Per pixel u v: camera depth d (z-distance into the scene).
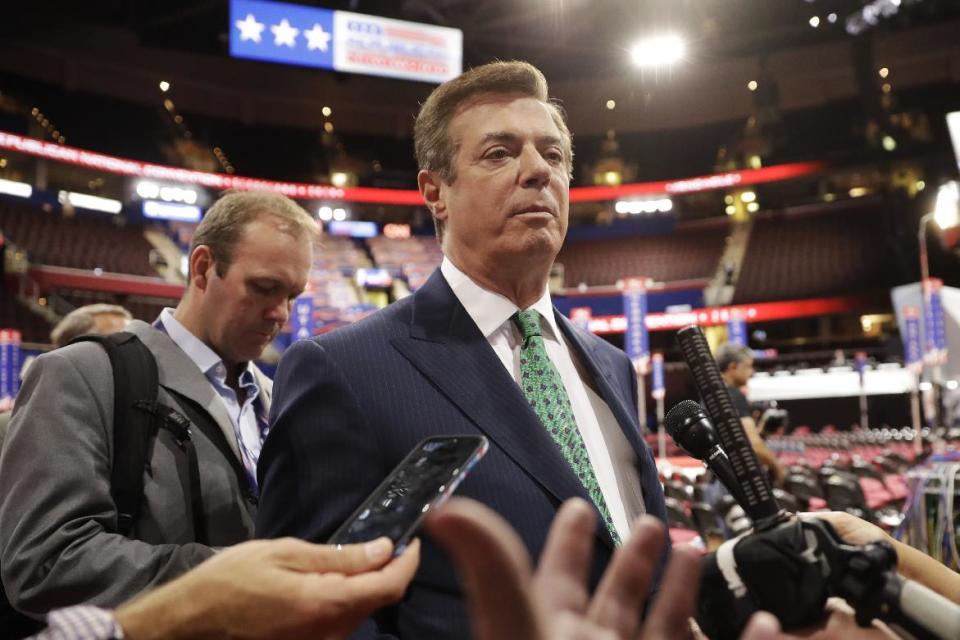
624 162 27.91
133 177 24.33
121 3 21.69
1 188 21.56
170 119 25.45
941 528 1.82
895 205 23.44
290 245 1.64
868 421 18.12
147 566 1.26
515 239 1.12
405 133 26.34
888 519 4.05
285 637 0.60
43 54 21.52
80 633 0.62
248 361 1.74
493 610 0.32
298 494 0.98
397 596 0.59
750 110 24.84
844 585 0.59
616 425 1.21
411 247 26.83
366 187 27.20
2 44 20.69
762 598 0.61
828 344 22.59
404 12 24.27
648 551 0.38
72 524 1.29
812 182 26.72
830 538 0.61
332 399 1.00
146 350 1.57
